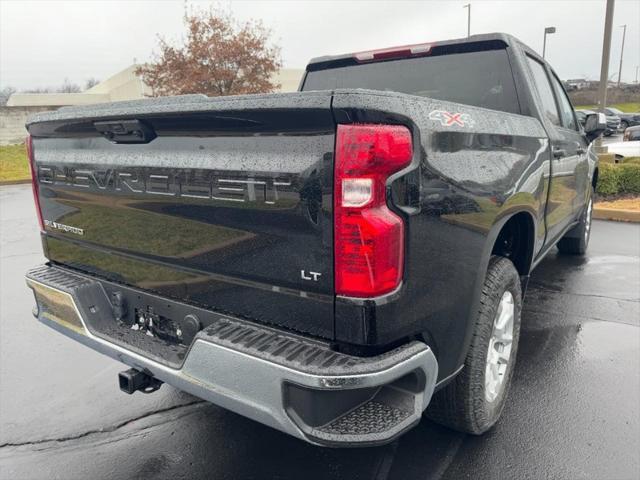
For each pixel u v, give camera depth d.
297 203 1.79
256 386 1.81
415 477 2.42
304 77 4.30
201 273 2.17
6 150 20.92
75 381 3.52
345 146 1.65
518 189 2.65
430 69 3.65
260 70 18.30
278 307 1.94
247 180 1.90
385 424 1.78
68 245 2.84
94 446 2.78
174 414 3.07
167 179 2.17
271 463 2.58
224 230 2.03
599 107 11.73
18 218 10.16
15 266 6.62
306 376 1.68
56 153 2.73
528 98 3.29
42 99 45.41
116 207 2.45
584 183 5.10
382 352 1.82
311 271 1.81
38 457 2.69
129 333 2.46
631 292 4.95
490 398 2.63
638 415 2.88
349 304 1.74
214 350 1.90
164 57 18.00
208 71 17.48
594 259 6.14
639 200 9.45
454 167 2.00
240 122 1.85
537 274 5.57
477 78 3.47
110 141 2.38
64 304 2.61
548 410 2.94
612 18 11.26
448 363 2.13
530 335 3.98
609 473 2.42
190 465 2.59
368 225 1.67
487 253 2.29
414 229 1.79
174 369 2.08
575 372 3.38
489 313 2.41
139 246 2.40
